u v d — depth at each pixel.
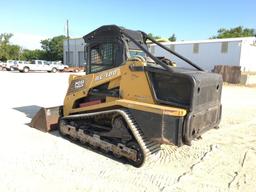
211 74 5.27
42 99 11.97
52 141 6.25
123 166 5.11
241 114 10.03
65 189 4.25
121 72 5.46
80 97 6.28
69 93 6.57
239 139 7.00
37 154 5.49
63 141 6.27
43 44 60.41
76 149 5.82
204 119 5.04
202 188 4.46
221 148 6.25
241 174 5.02
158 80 4.96
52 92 14.17
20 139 6.33
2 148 5.74
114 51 5.66
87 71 6.24
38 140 6.30
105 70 5.82
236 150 6.18
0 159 5.20
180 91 4.70
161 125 4.71
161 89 4.93
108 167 5.04
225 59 29.30
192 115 4.56
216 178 4.83
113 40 5.64
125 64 5.39
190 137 4.59
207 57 30.48
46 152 5.61
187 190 4.37
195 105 4.63
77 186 4.35
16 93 13.46
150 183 4.54
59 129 6.69
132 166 5.11
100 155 5.56
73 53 48.09
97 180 4.56
